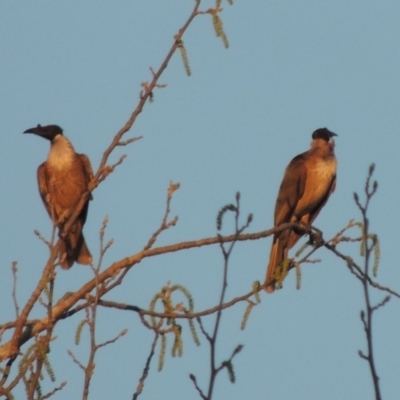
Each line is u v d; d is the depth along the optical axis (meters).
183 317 9.65
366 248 7.90
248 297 9.76
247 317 9.62
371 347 7.43
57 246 9.76
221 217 8.96
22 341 10.73
